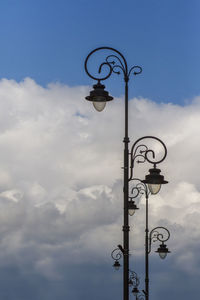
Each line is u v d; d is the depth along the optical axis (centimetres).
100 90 1341
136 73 1388
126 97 1383
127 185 1366
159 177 1393
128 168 1370
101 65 1359
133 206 2153
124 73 1384
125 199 1357
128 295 1318
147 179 1391
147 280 2392
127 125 1379
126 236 1339
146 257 2380
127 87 1388
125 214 1348
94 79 1356
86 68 1351
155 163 1396
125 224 1345
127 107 1380
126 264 1330
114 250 2173
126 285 1321
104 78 1359
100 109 1360
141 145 1395
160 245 2338
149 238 2359
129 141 1378
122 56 1377
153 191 1405
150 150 1397
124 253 1332
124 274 1327
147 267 2388
